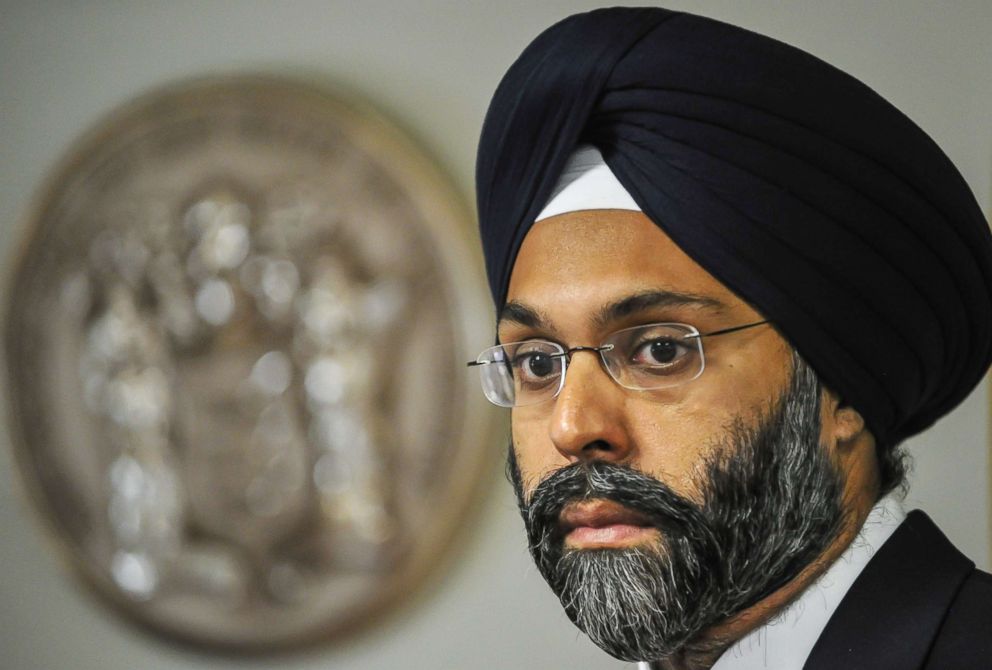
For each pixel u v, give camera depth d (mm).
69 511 10547
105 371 10500
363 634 9914
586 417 2969
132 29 10789
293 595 10031
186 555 10273
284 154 10133
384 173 9906
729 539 2961
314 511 10008
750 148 2957
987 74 8148
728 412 2973
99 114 10805
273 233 10141
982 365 3498
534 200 3125
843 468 3139
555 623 9586
